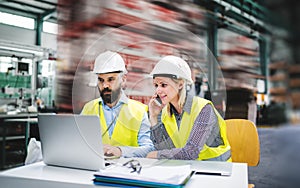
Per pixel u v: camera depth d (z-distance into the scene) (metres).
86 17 2.42
